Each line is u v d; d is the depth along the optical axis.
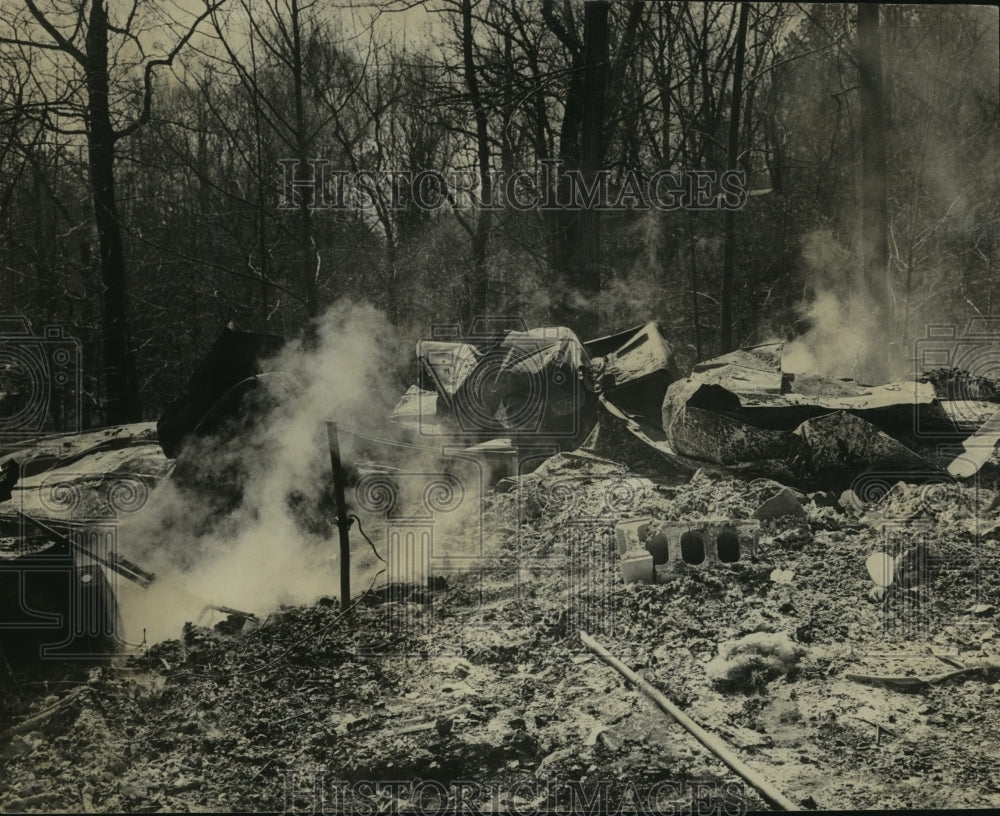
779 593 6.38
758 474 8.36
